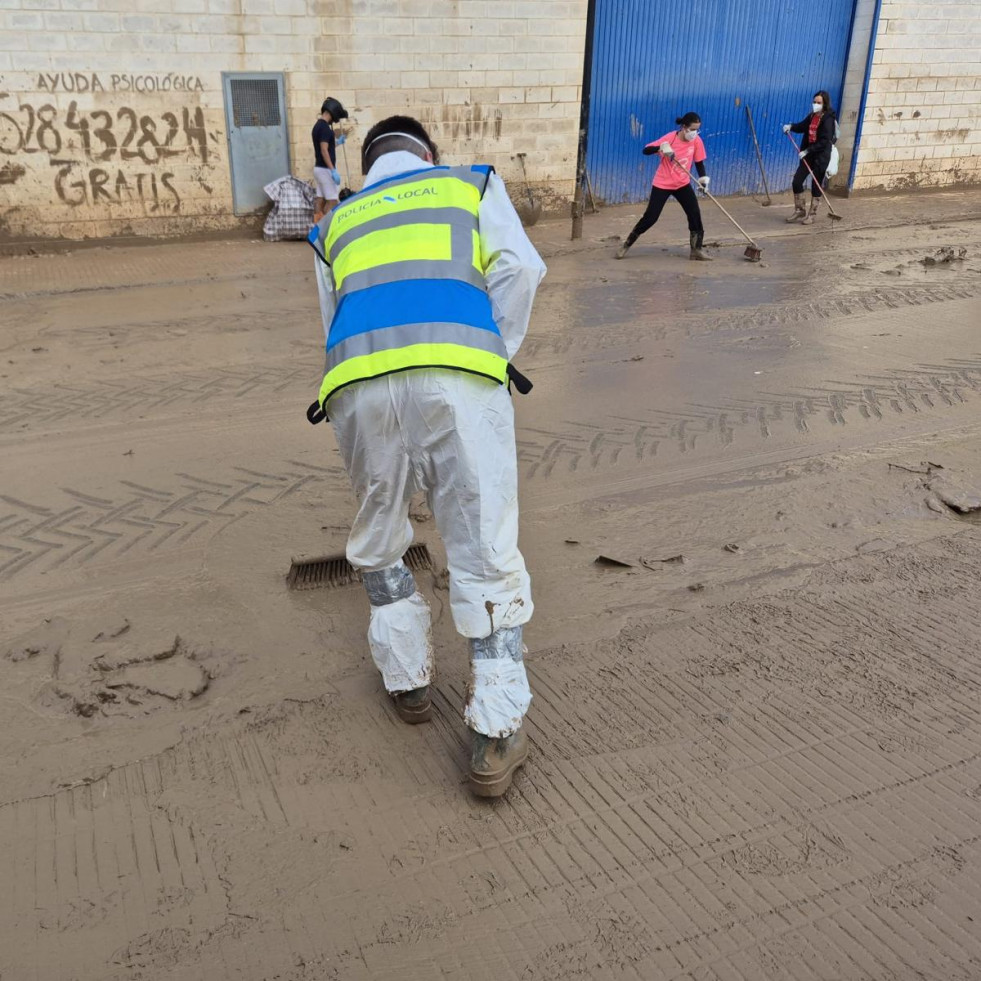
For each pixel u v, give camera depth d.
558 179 13.24
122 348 6.80
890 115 15.35
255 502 4.29
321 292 2.60
